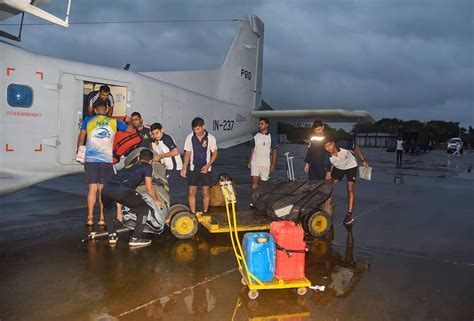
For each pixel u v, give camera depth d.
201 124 5.79
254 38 11.88
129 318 3.01
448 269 4.21
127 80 7.54
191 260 4.38
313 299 3.39
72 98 6.57
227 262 4.33
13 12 5.70
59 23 5.62
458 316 3.11
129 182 4.71
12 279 3.78
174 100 8.72
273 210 5.18
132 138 6.38
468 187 10.99
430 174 15.06
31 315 3.04
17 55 5.89
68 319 2.98
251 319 3.01
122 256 4.50
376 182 12.20
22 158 5.98
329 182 5.44
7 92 5.76
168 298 3.38
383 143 53.59
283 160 23.09
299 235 3.50
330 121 10.91
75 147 6.65
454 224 6.32
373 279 3.89
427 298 3.45
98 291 3.51
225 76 10.76
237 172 15.12
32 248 4.80
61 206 7.64
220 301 3.33
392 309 3.22
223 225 5.19
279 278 3.46
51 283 3.69
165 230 5.66
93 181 5.79
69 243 5.02
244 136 11.46
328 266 4.27
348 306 3.26
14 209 7.31
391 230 5.90
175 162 6.12
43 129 6.21
